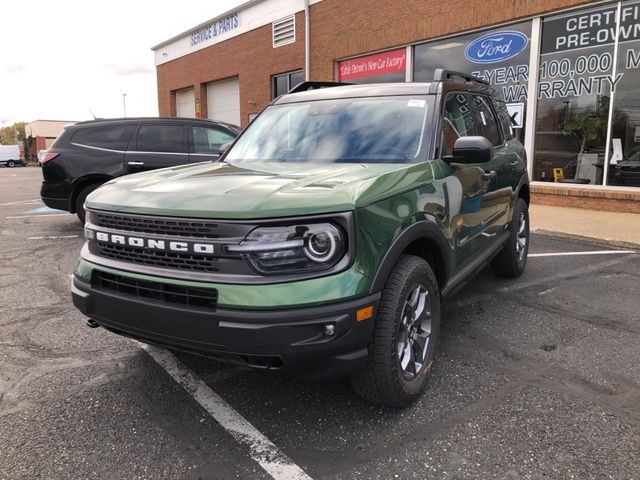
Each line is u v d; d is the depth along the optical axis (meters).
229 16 19.36
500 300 4.91
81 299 2.90
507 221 4.96
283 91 17.42
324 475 2.40
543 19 10.13
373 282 2.51
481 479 2.37
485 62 11.22
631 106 9.23
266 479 2.38
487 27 10.99
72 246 7.45
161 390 3.21
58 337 4.05
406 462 2.49
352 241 2.44
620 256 6.65
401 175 2.93
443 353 3.72
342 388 3.21
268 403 3.04
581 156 10.02
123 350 3.80
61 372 3.45
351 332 2.43
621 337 4.01
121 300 2.70
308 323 2.35
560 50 9.99
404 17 12.52
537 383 3.27
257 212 2.38
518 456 2.53
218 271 2.47
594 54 9.56
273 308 2.35
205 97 22.31
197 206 2.52
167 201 2.62
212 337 2.44
